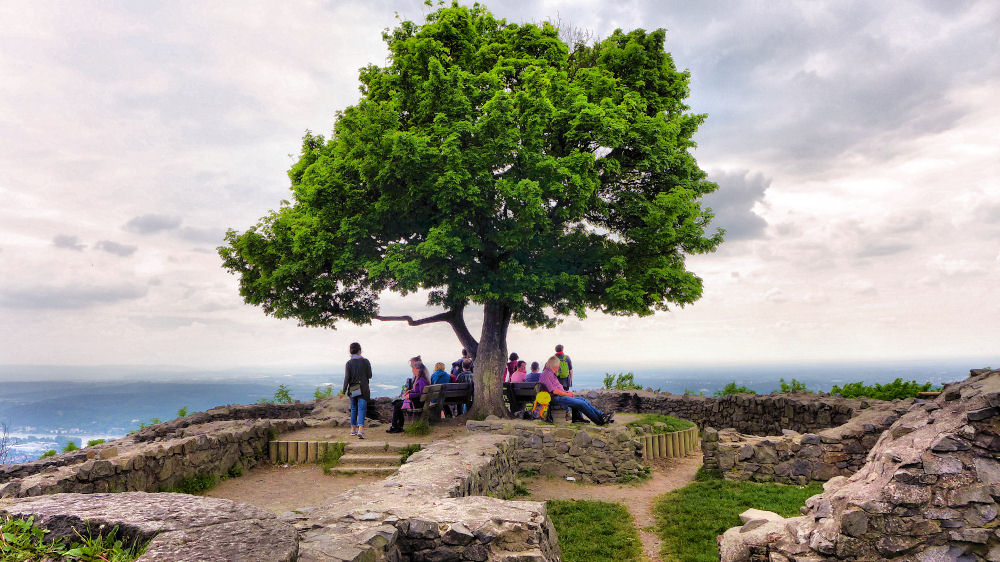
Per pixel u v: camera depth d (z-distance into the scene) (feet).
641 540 24.23
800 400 49.88
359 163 41.09
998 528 16.80
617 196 45.44
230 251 48.11
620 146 43.34
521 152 39.32
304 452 36.45
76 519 10.16
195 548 8.71
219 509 10.90
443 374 49.88
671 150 45.16
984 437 18.01
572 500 30.60
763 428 53.01
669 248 45.96
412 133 40.27
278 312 46.26
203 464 29.89
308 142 51.88
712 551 22.08
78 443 38.27
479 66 46.01
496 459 28.45
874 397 49.65
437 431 41.88
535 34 47.62
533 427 36.88
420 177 39.14
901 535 17.24
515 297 40.81
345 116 45.57
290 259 45.42
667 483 35.40
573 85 44.19
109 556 9.22
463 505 16.53
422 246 37.63
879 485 18.33
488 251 43.75
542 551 15.07
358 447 35.50
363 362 39.83
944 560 16.84
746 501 28.53
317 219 43.24
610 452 35.60
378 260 43.83
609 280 44.93
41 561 9.14
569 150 43.19
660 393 68.74
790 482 32.94
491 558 13.99
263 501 27.14
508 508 16.25
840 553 17.31
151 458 25.73
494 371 47.57
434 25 45.98
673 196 43.60
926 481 17.65
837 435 32.71
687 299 45.85
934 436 18.88
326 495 28.22
